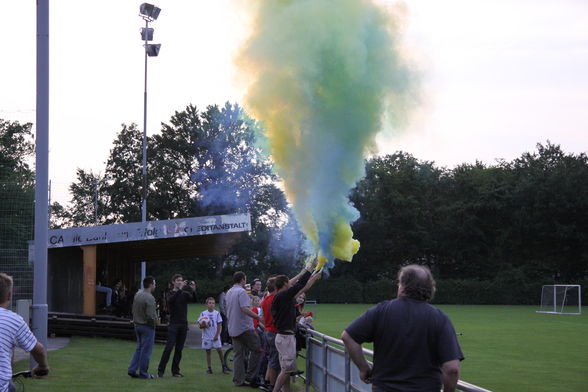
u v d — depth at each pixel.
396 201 75.19
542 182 72.56
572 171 71.31
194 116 80.69
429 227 76.62
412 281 4.73
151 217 78.50
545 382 15.57
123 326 21.70
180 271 72.00
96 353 17.38
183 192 79.06
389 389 4.58
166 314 25.52
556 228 71.44
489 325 36.19
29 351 5.08
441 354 4.53
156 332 21.58
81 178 87.50
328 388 9.70
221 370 15.02
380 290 67.69
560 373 17.16
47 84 11.02
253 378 12.20
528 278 68.69
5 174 58.69
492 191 74.62
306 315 13.80
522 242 74.19
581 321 39.69
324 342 9.99
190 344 22.11
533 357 20.83
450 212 76.00
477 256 76.62
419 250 76.88
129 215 79.06
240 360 12.29
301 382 13.59
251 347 12.22
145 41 36.81
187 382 12.65
